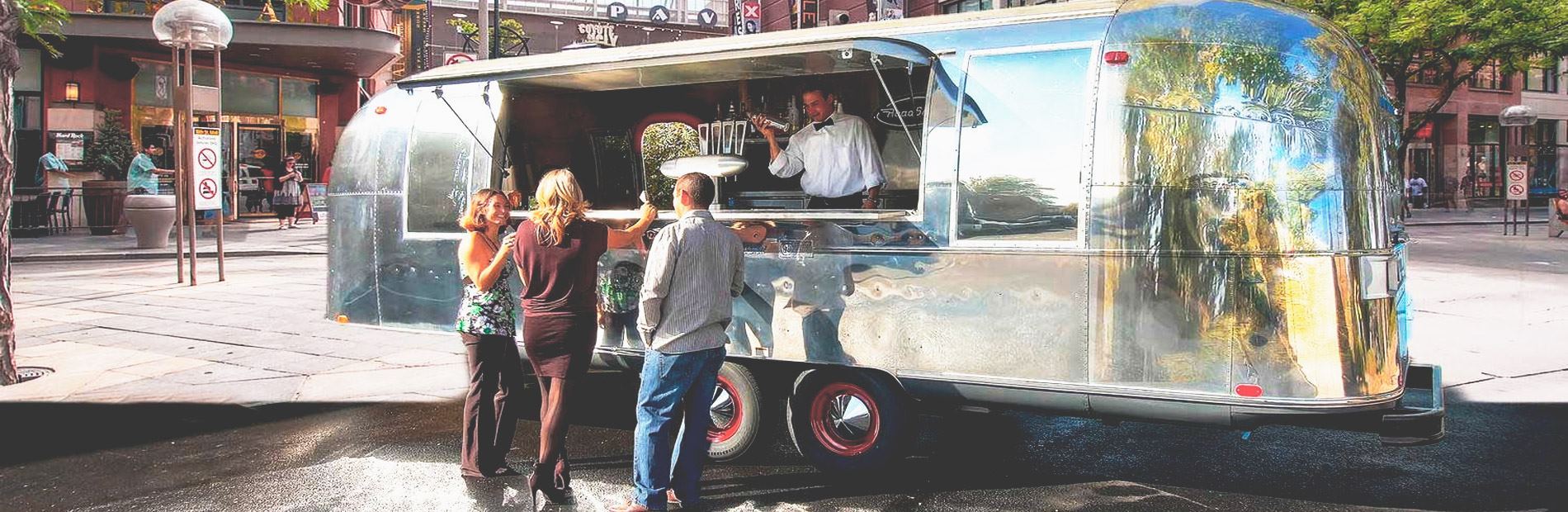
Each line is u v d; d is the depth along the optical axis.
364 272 5.99
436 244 5.74
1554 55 18.84
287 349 8.05
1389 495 4.46
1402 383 4.25
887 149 5.77
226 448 5.38
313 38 19.88
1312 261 3.98
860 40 4.42
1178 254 4.06
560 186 4.37
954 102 4.45
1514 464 4.88
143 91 20.89
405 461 5.14
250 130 22.59
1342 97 4.12
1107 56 4.19
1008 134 4.33
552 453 4.38
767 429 5.03
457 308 5.68
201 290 11.59
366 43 20.34
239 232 19.47
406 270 5.84
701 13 58.78
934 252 4.46
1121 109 4.14
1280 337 3.98
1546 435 5.38
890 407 4.64
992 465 4.96
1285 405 3.97
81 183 19.11
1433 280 11.82
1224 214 4.02
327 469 5.00
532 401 6.42
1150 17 4.22
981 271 4.37
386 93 6.08
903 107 5.64
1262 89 4.06
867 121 5.86
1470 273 12.65
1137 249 4.10
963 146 4.41
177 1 11.79
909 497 4.48
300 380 6.95
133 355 7.80
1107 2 4.37
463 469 4.84
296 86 23.30
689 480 4.25
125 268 13.84
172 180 20.52
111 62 20.16
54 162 18.88
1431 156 35.75
